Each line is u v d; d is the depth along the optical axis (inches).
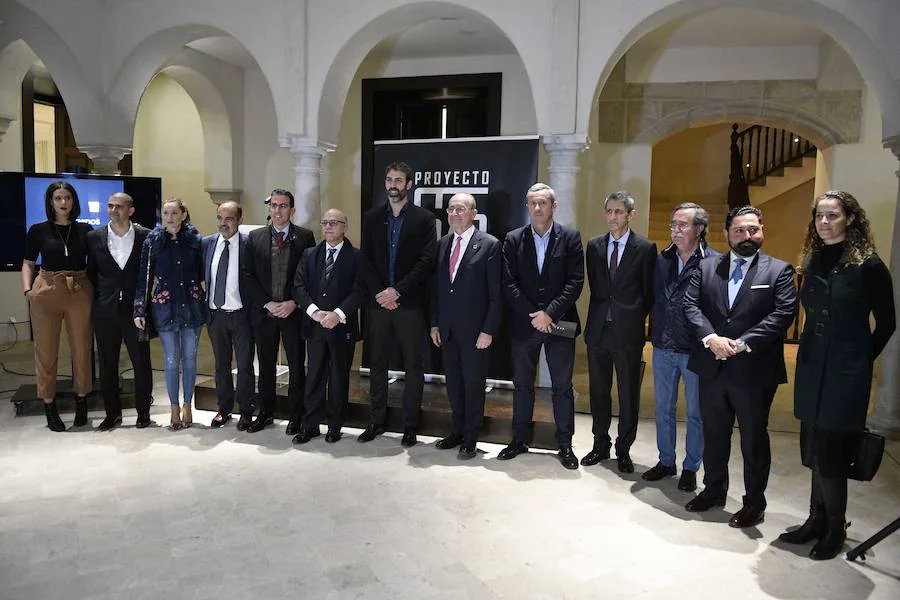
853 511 137.1
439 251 163.3
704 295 130.3
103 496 137.6
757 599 103.3
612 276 149.9
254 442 171.3
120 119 246.1
